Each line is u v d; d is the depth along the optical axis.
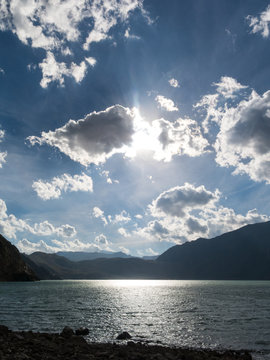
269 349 23.94
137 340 27.05
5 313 45.28
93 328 33.25
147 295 102.75
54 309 52.12
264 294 108.00
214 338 28.20
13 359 14.65
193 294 109.44
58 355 17.53
